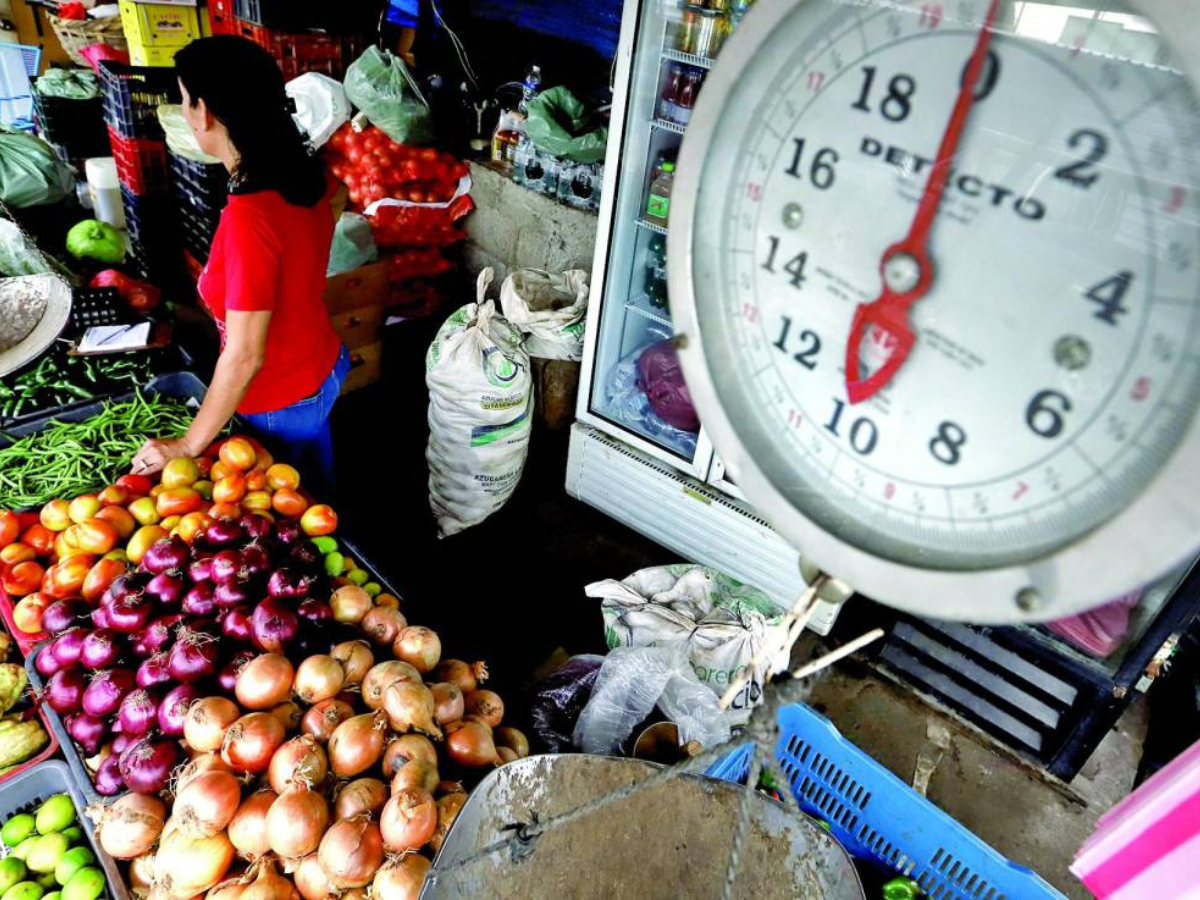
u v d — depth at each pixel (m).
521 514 3.31
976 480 0.54
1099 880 0.82
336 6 4.00
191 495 1.95
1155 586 2.16
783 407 0.63
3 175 3.75
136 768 1.40
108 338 2.72
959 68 0.51
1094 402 0.49
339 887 1.27
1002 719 2.55
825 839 1.13
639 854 1.19
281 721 1.44
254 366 1.99
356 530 3.10
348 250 3.50
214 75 1.73
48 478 2.12
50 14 5.27
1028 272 0.51
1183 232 0.45
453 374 2.77
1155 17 0.44
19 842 1.54
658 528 3.15
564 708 1.98
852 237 0.58
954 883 1.74
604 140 3.42
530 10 3.93
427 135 3.70
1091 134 0.48
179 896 1.30
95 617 1.64
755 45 0.59
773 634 0.66
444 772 1.51
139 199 4.07
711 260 0.65
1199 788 0.72
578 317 3.30
